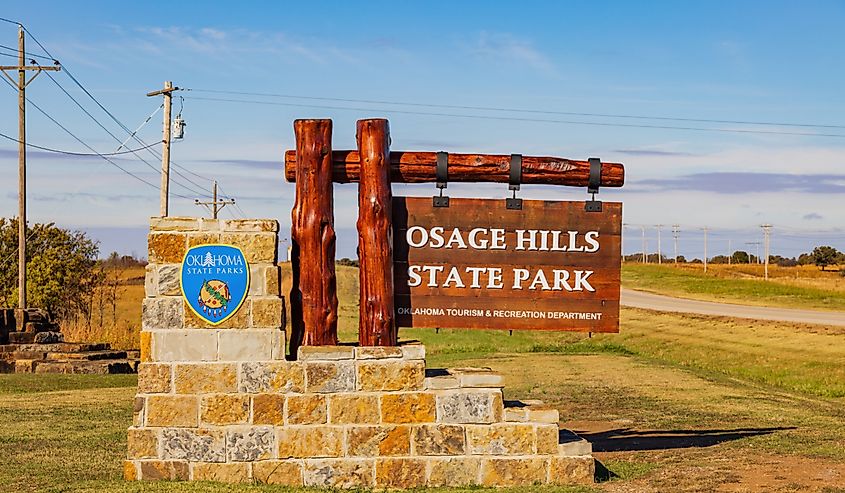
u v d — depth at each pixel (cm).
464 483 967
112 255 6831
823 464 1084
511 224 1066
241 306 963
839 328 3784
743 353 3322
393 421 965
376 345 1009
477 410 971
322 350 964
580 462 981
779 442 1270
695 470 1058
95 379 2392
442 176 1050
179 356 959
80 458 1109
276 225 969
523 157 1058
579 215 1072
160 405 958
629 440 1345
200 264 965
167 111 3184
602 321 1069
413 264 1055
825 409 1720
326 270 1009
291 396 960
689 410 1684
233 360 961
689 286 7981
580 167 1065
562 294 1067
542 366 2819
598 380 2320
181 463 959
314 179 1012
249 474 957
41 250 5306
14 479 977
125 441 1243
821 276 9988
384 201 1021
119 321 5222
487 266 1062
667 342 3944
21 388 2161
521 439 975
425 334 4284
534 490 936
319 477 958
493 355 3397
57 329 3219
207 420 958
